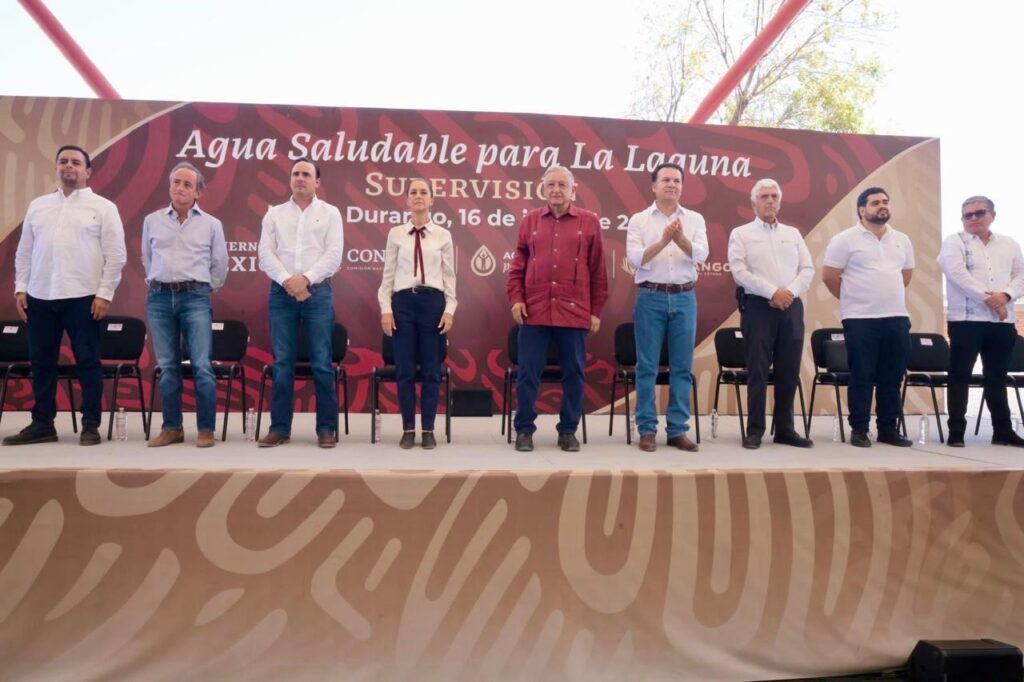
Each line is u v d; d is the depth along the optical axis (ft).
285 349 11.97
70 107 16.81
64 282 11.60
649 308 12.23
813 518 9.20
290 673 8.39
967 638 9.30
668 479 8.98
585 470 8.96
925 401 18.72
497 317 17.52
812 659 8.99
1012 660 8.67
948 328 12.96
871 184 18.65
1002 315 12.70
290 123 17.20
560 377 13.84
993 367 12.89
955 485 9.46
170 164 16.97
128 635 8.32
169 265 11.84
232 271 17.02
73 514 8.37
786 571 9.10
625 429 14.82
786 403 12.62
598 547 8.84
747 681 8.85
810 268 12.89
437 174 17.47
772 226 12.96
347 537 8.59
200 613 8.40
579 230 11.93
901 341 12.73
